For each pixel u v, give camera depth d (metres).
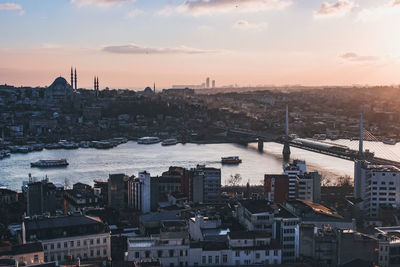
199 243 183.25
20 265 146.88
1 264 144.00
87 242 190.12
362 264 176.00
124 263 152.75
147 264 159.88
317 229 195.50
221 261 178.62
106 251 193.25
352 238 181.50
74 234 191.00
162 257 176.00
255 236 182.25
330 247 184.75
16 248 167.50
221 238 192.25
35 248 167.75
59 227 190.00
